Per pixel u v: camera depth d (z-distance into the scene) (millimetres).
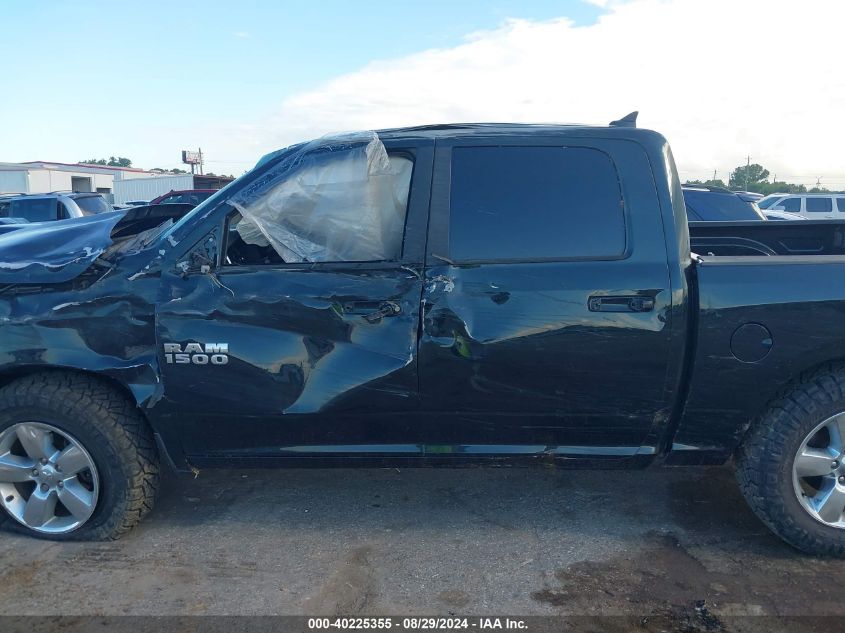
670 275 2805
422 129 3160
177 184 30406
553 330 2809
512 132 3004
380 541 3172
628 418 2924
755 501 2967
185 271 2896
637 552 3064
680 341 2814
